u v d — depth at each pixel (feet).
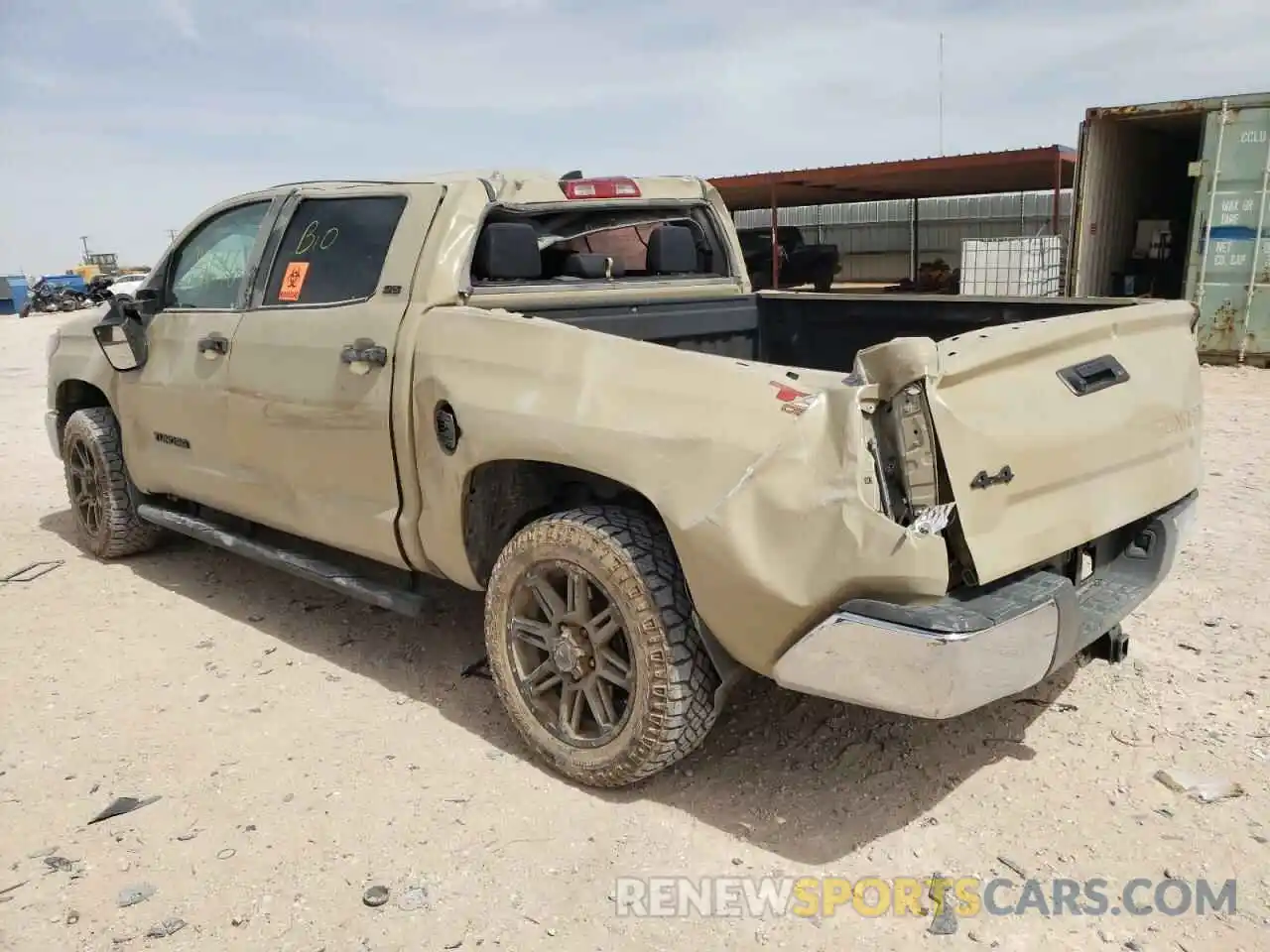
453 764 11.35
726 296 16.14
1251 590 15.46
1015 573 9.48
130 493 18.28
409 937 8.61
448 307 11.94
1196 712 11.90
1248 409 30.96
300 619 15.81
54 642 15.11
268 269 14.40
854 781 10.78
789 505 8.71
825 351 15.87
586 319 13.76
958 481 8.57
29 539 20.68
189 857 9.76
